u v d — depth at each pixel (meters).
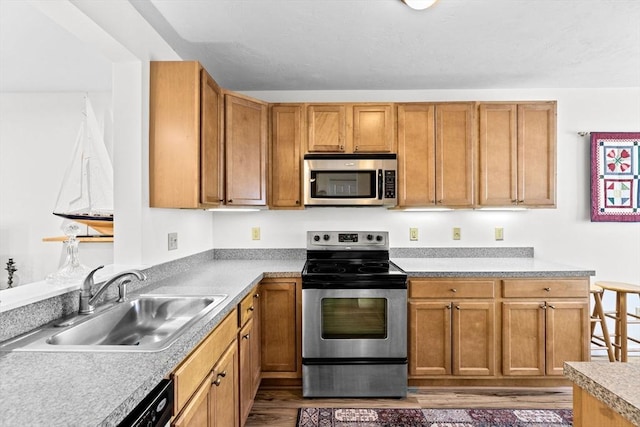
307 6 1.89
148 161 2.05
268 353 2.55
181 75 2.04
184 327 1.26
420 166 2.83
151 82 2.05
